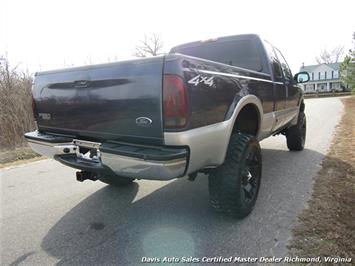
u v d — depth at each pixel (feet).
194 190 12.71
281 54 15.72
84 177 9.60
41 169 17.43
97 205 11.44
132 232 9.20
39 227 9.74
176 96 6.75
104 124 8.20
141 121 7.30
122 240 8.75
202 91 7.40
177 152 6.85
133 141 7.67
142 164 7.02
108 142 8.23
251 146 9.48
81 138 9.07
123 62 7.50
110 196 12.33
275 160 16.88
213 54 13.84
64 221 10.14
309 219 9.29
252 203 9.87
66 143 9.16
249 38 12.99
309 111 50.72
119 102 7.67
